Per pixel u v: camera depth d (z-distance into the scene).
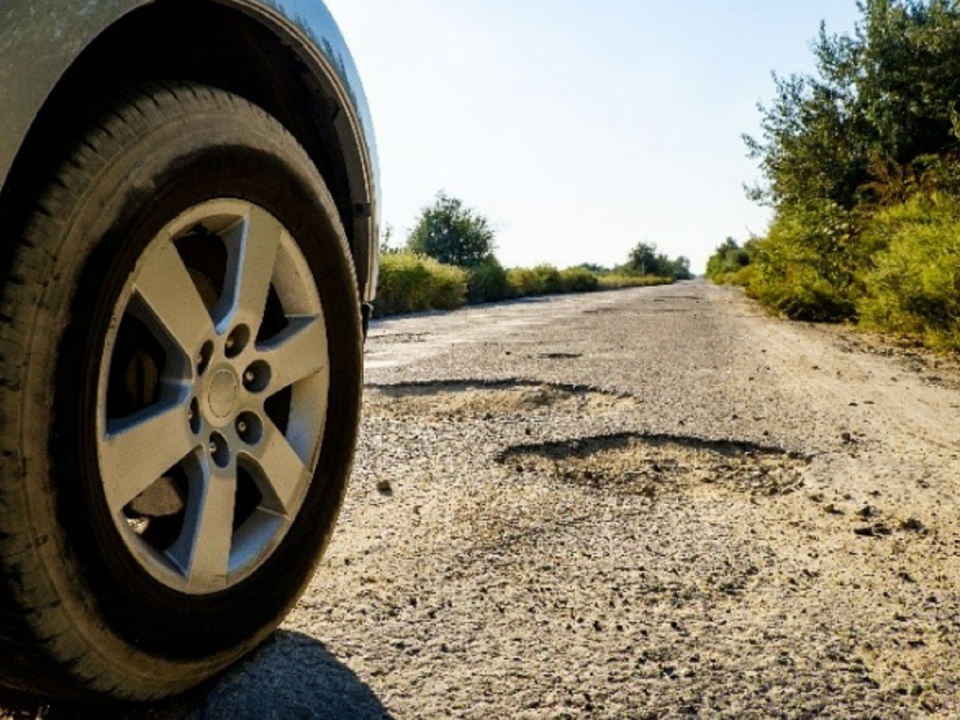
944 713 1.71
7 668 1.37
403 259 21.92
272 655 1.87
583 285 51.66
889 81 15.93
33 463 1.27
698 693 1.77
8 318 1.26
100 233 1.37
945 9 15.55
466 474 3.58
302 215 1.86
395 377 6.47
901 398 5.63
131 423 1.48
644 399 5.53
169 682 1.54
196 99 1.60
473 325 13.68
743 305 19.56
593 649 1.96
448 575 2.40
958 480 3.56
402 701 1.70
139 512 1.75
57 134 1.40
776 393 5.80
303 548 1.90
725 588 2.36
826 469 3.74
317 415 1.95
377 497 3.20
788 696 1.76
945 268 8.46
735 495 3.37
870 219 13.57
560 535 2.79
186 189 1.55
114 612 1.39
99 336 1.38
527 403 5.43
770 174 17.98
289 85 2.03
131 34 1.79
